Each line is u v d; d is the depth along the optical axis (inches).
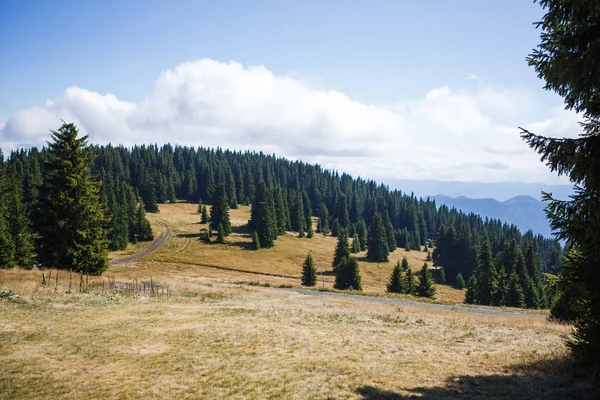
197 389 407.8
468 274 4680.1
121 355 497.4
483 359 550.6
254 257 3976.4
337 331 728.3
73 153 1337.4
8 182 2249.0
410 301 1504.7
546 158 323.3
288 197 6033.5
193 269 3270.2
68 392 380.2
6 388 374.3
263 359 519.8
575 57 289.1
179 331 639.8
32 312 666.8
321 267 3954.2
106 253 1418.6
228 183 6884.8
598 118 341.1
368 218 7421.3
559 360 481.4
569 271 389.1
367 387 424.8
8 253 1830.7
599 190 292.0
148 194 5802.2
